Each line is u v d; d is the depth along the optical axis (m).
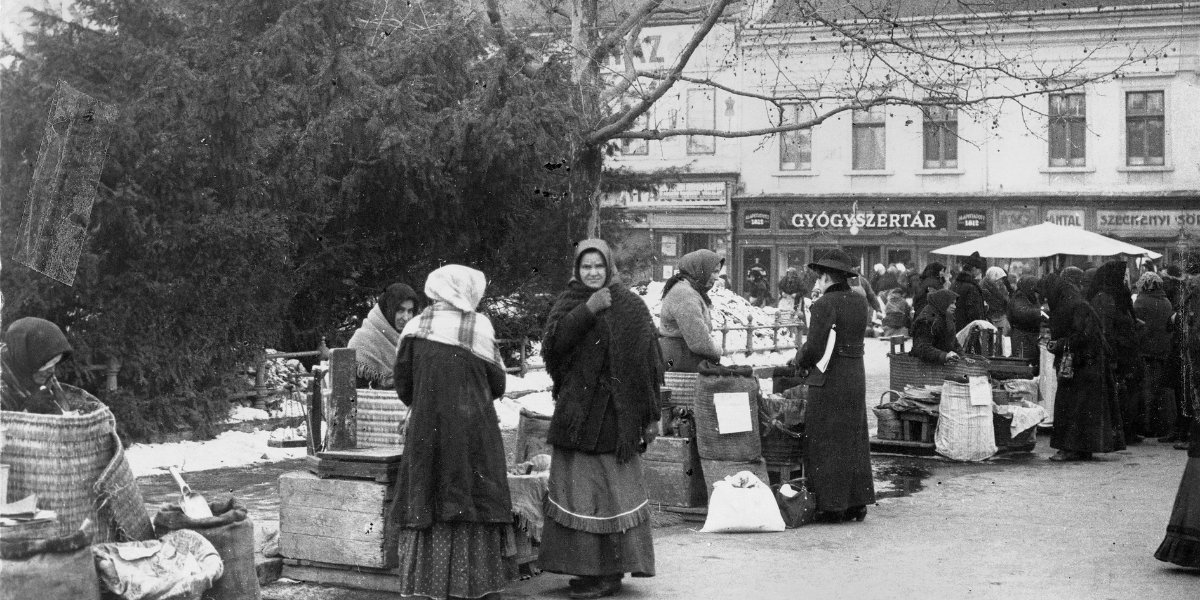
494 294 19.92
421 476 6.82
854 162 44.19
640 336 7.38
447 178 17.44
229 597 6.50
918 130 43.41
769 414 10.33
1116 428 14.30
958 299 17.69
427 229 18.19
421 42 18.34
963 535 9.31
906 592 7.44
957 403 13.55
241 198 14.31
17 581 5.57
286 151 16.19
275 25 16.25
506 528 7.09
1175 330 15.47
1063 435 13.55
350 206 17.02
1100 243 19.14
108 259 13.09
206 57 14.03
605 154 21.08
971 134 42.66
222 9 16.23
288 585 7.49
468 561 6.88
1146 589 7.59
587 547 7.27
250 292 14.61
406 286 8.55
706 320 10.01
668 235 45.97
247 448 13.55
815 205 44.44
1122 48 40.97
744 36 22.84
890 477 12.38
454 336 6.93
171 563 6.10
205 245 13.69
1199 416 7.93
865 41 19.44
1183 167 40.81
